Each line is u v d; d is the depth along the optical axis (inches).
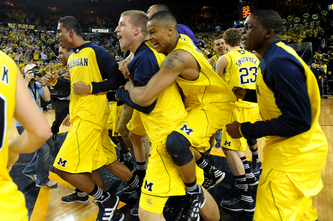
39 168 111.4
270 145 58.6
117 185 117.7
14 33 703.7
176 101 65.3
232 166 95.0
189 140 61.0
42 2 1004.6
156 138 64.9
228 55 103.3
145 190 64.1
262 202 56.9
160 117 63.6
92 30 917.8
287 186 54.0
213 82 63.1
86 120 82.4
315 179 56.0
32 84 112.7
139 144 101.1
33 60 616.4
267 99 56.9
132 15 71.2
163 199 63.0
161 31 58.8
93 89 80.7
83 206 99.5
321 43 642.8
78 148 80.9
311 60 556.1
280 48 54.1
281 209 54.3
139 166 104.5
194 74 61.0
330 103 372.5
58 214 93.2
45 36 775.1
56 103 112.2
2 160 31.6
